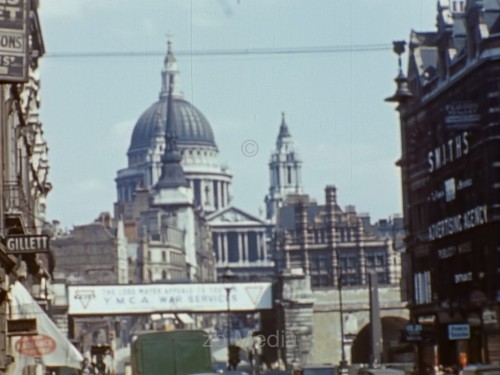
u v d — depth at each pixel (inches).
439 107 5113.2
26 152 3636.8
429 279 5324.8
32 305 2763.3
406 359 5979.3
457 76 4881.9
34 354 2628.0
